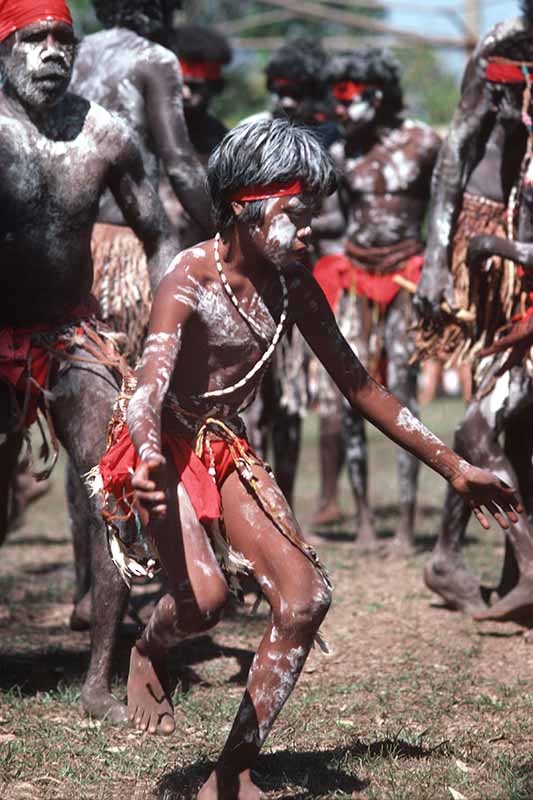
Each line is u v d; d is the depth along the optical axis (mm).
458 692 10133
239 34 78062
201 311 7621
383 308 16672
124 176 9891
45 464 9766
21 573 16125
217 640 12078
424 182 16781
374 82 16406
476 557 15797
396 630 12320
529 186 11609
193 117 14969
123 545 7953
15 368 9578
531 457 12508
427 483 24328
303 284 7961
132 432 6961
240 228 7562
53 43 9320
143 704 7895
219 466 7727
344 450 20062
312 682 10539
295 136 7379
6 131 9398
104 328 9930
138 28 12203
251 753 7340
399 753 8617
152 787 8102
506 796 7711
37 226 9492
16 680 10719
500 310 12211
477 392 12273
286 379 16359
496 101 12016
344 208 17094
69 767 8414
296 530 7570
